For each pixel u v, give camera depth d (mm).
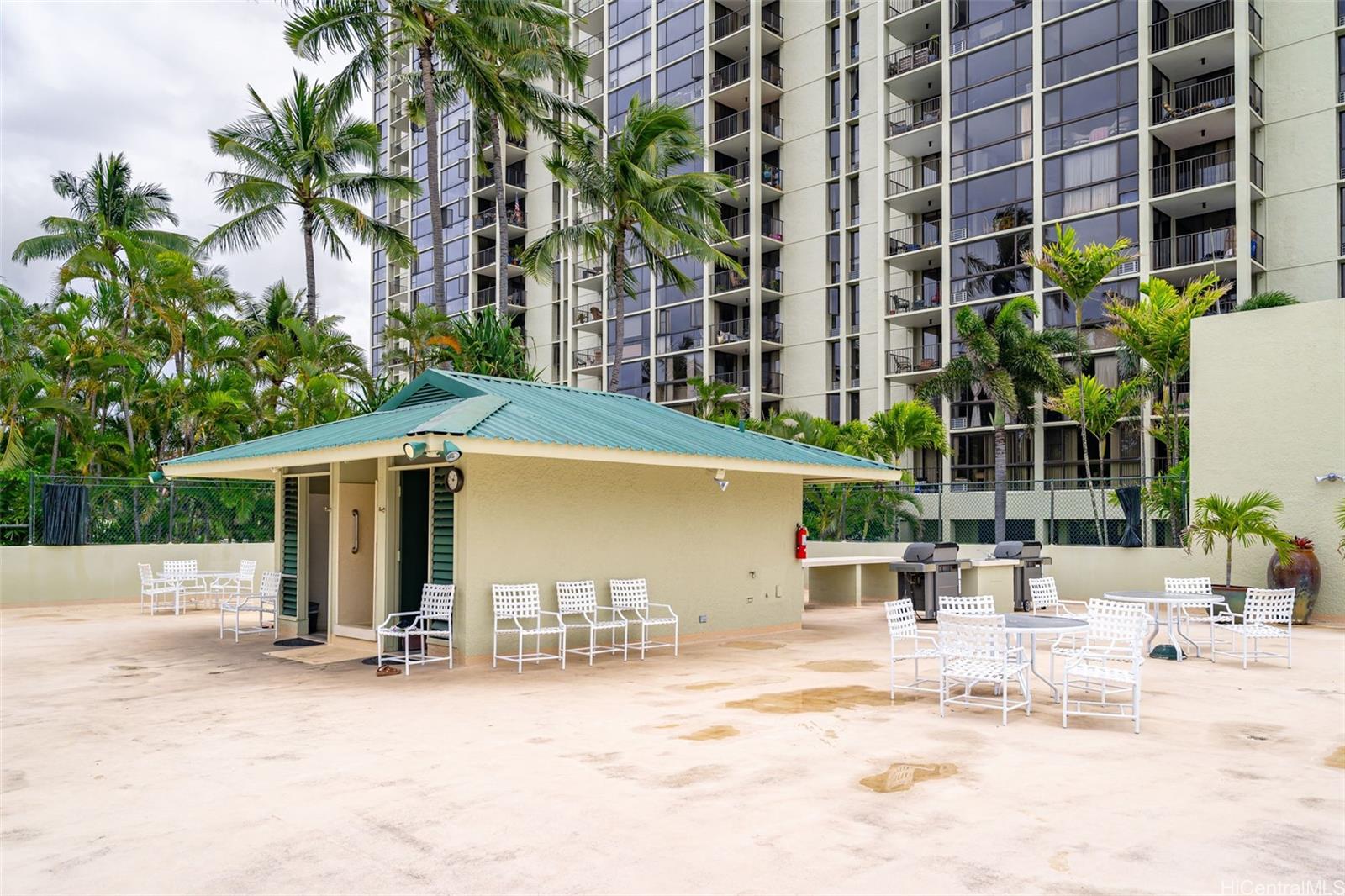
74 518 20016
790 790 5711
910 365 38281
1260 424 16422
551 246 27047
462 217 59469
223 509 22797
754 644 13352
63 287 26266
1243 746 6922
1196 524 15648
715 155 44438
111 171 31688
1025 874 4316
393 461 12164
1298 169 29203
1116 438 32281
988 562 17641
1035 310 28109
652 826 5027
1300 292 28984
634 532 12750
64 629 15266
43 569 19531
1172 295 22297
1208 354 17141
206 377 27188
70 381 23672
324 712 8297
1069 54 32406
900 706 8531
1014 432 34781
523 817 5199
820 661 11617
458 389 12891
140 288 25766
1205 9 30031
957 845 4719
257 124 28766
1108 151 31281
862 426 30109
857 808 5348
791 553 15219
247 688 9648
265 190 27859
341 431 12836
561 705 8578
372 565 13633
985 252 34594
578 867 4441
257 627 15234
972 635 7922
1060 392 28562
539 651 11148
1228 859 4516
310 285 28844
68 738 7320
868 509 26500
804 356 42625
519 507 11406
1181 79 31797
